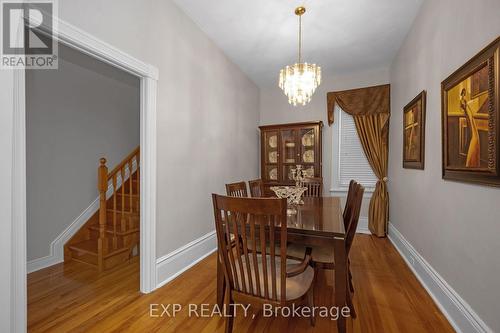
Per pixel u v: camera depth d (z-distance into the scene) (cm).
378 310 183
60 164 298
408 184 279
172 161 242
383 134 382
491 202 132
